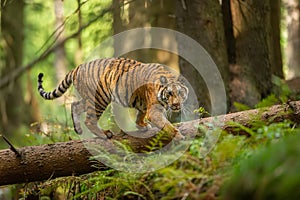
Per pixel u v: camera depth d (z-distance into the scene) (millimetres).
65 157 8438
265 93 14516
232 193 5617
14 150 8336
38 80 10844
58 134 12383
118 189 7977
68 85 10203
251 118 8664
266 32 14766
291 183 4980
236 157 6984
